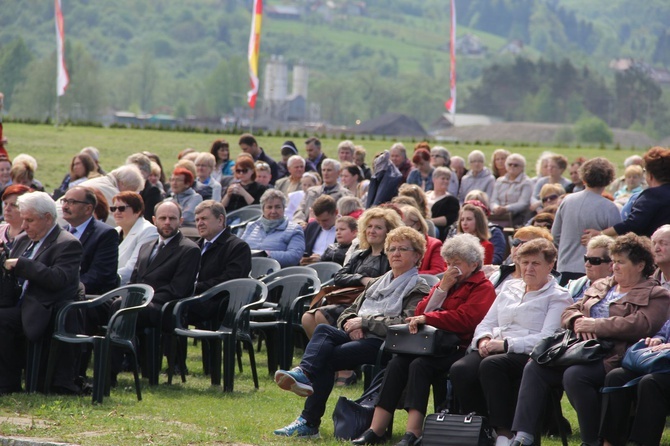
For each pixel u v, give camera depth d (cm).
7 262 967
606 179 1079
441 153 1772
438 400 859
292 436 840
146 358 1078
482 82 18250
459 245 855
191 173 1484
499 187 1741
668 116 17388
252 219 1569
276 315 1119
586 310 820
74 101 19188
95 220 1112
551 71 18112
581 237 1082
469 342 854
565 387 773
